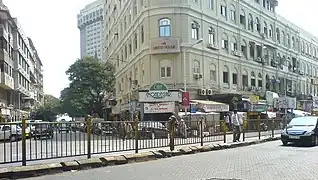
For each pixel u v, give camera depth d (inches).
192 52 1445.6
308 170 423.8
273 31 2187.5
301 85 2544.3
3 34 1878.7
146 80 1443.2
